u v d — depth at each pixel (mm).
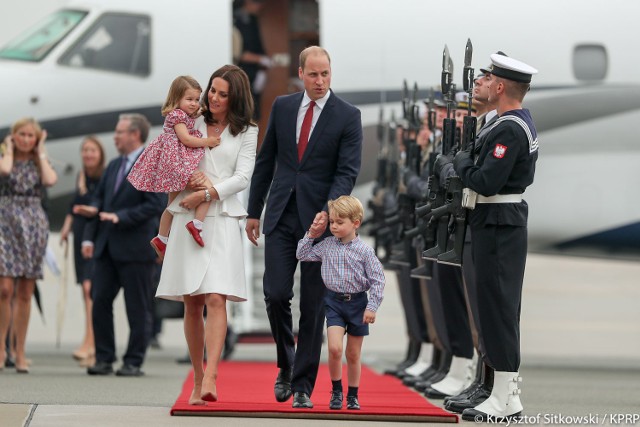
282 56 56844
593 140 51656
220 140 26625
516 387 26266
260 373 40312
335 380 26297
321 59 26766
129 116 37906
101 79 50781
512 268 25953
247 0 56531
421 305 37438
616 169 51719
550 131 51594
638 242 52062
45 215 38594
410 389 34375
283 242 27016
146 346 38156
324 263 26031
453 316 31969
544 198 51781
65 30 51219
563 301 86062
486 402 26344
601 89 51531
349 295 26000
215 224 26312
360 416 25234
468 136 27297
